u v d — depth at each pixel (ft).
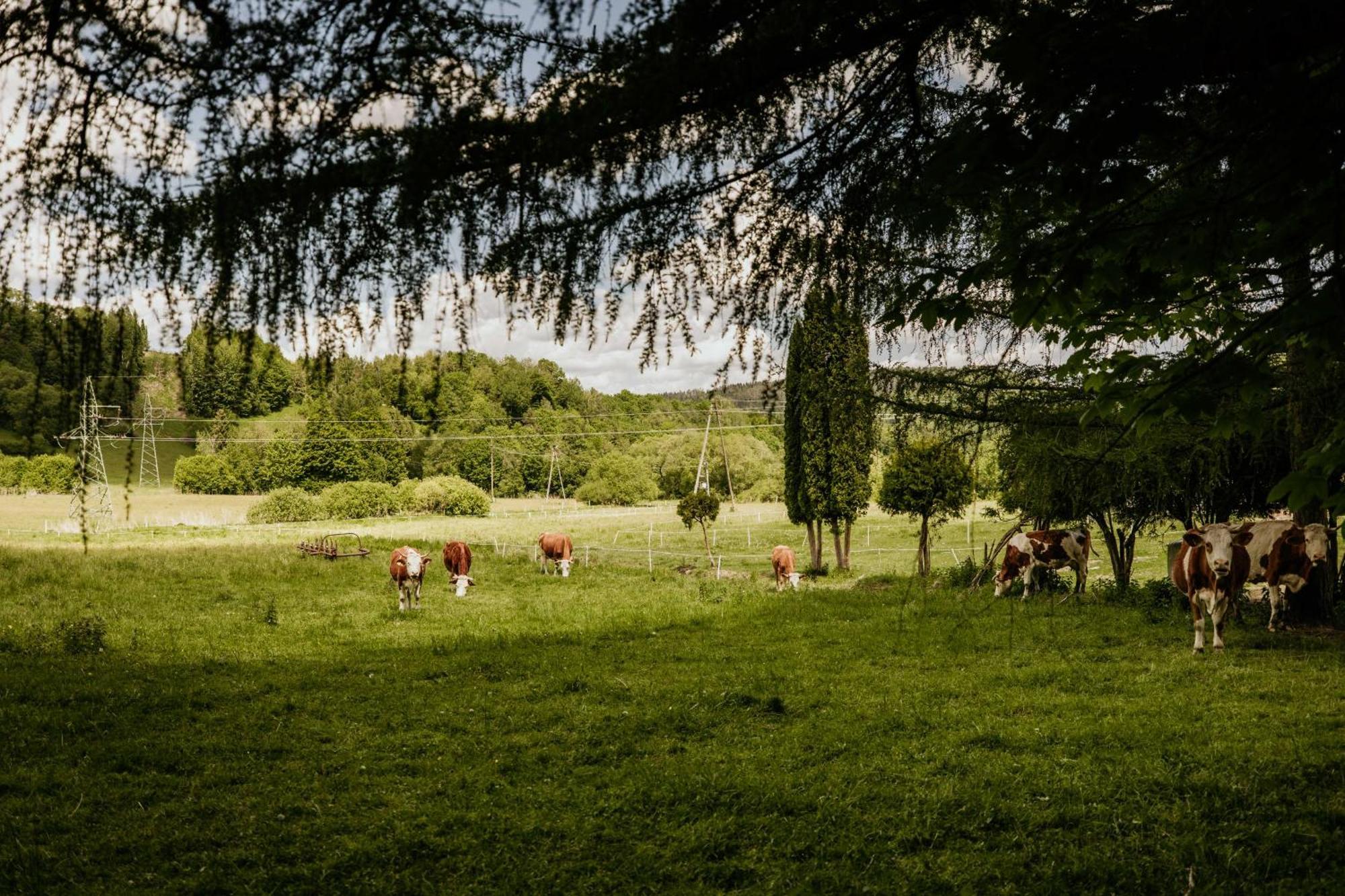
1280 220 9.57
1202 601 35.83
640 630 47.70
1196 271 9.70
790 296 9.25
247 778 22.48
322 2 6.73
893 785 20.74
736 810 19.74
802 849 17.71
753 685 31.68
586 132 7.13
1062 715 26.23
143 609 57.47
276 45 6.71
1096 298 11.66
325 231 7.27
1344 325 8.79
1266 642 37.11
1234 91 7.93
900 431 18.30
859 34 7.89
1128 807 18.83
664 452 278.87
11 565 72.90
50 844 18.24
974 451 17.81
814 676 33.14
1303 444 23.93
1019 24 8.02
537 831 18.90
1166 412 10.44
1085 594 55.47
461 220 7.56
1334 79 7.58
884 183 9.18
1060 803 19.27
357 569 83.97
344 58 6.89
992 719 25.94
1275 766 20.62
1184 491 44.01
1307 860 15.93
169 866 17.38
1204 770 20.58
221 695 31.30
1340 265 8.30
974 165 8.41
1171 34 7.38
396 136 7.16
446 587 76.59
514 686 32.78
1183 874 15.83
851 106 8.82
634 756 23.94
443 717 28.14
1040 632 41.22
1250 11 7.04
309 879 16.81
